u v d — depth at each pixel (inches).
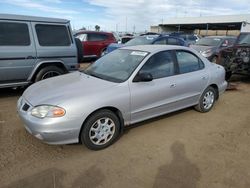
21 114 146.3
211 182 123.0
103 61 195.6
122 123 160.2
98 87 153.5
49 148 151.9
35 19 246.8
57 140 137.6
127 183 121.0
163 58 182.5
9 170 129.0
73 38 275.7
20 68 239.9
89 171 130.0
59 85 160.7
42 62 251.8
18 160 138.3
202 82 205.9
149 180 123.4
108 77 169.5
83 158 142.0
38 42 248.2
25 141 159.8
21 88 284.4
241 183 123.0
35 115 137.6
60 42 264.5
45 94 147.7
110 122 153.6
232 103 253.4
